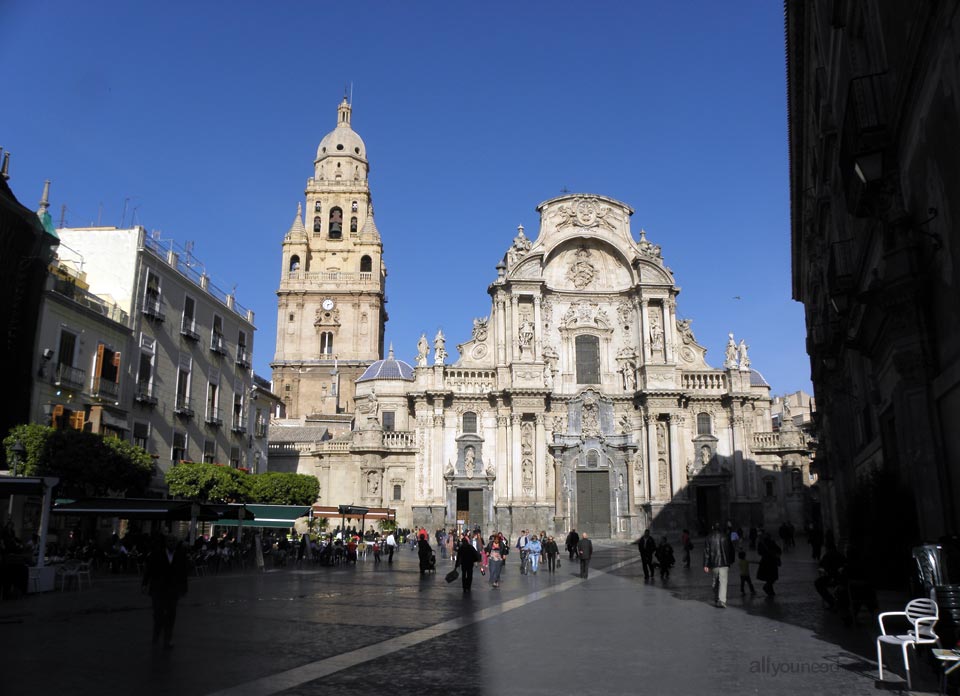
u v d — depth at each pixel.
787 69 32.78
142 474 36.94
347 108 124.25
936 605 11.52
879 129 17.52
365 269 114.06
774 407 112.88
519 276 66.94
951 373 16.02
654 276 67.81
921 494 17.67
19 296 36.34
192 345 52.34
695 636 15.78
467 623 18.42
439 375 65.38
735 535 44.31
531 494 63.25
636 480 65.31
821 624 17.28
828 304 30.08
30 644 15.11
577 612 20.53
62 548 37.31
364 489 64.94
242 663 13.11
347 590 27.67
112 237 46.62
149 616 19.55
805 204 39.47
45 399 38.00
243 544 42.91
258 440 65.25
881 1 17.30
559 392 66.69
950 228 15.23
